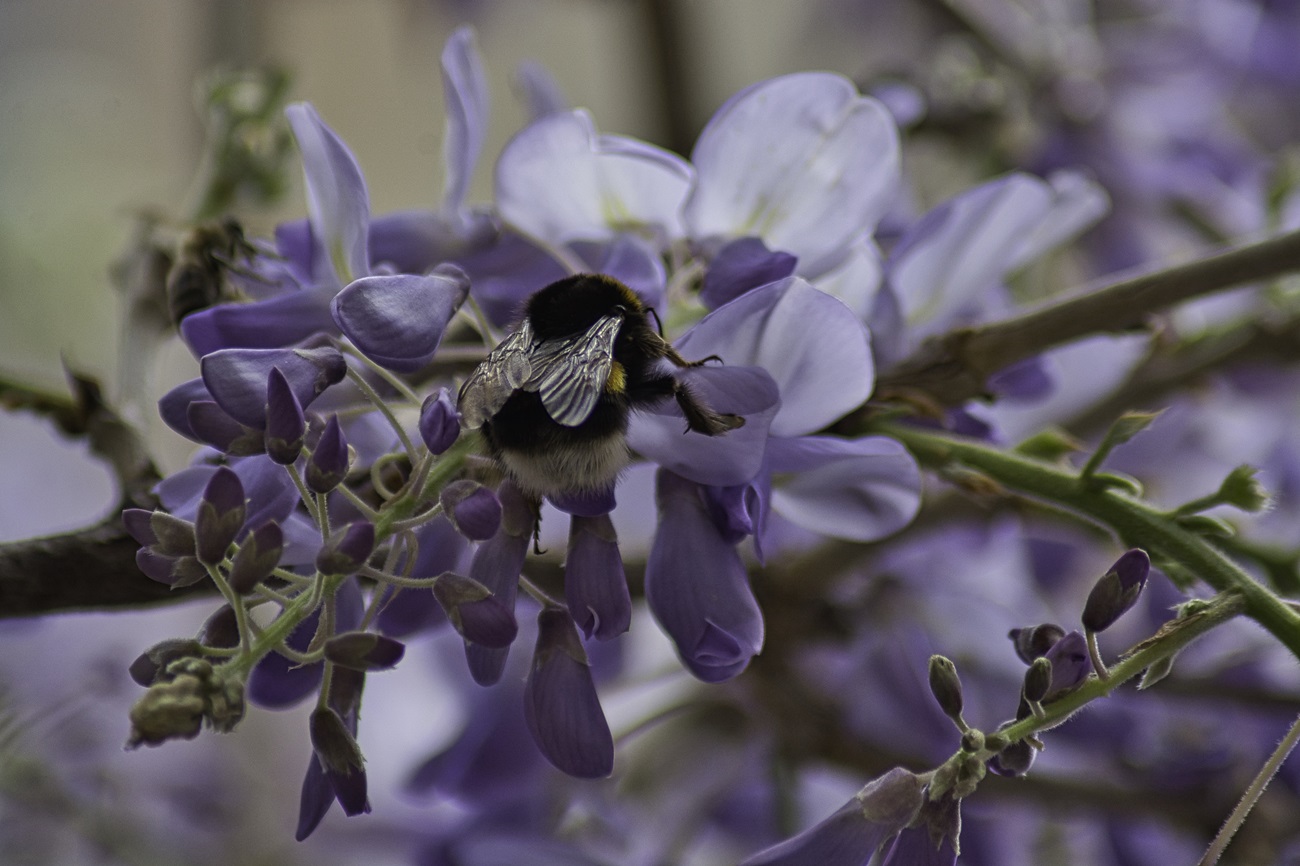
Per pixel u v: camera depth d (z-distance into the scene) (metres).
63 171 0.67
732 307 0.33
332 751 0.32
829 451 0.34
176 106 0.71
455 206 0.36
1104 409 0.44
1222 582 0.33
